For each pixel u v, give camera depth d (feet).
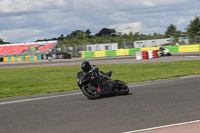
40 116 23.08
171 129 16.74
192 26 232.94
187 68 61.00
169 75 50.11
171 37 140.97
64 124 19.86
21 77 64.95
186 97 27.53
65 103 28.53
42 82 52.80
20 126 20.16
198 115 20.10
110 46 159.94
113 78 52.19
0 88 47.14
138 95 30.48
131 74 57.52
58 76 62.49
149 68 67.21
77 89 39.93
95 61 111.34
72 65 96.53
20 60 165.89
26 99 33.17
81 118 21.35
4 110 26.94
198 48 120.26
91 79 28.84
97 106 25.64
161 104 24.82
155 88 35.22
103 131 17.48
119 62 95.20
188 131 16.06
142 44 151.94
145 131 16.69
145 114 21.34
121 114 21.81
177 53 119.75
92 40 278.46
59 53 158.20
